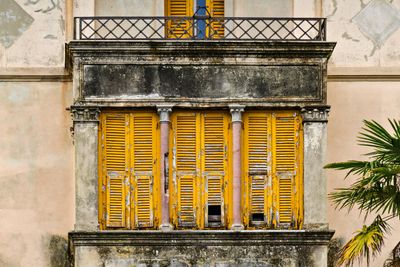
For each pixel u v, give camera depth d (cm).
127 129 3025
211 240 2969
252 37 3167
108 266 2959
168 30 3123
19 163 3103
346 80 3142
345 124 3125
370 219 3088
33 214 3086
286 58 3031
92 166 2994
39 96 3127
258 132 3034
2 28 3150
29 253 3075
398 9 3173
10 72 3125
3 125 3114
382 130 2730
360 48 3156
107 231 2959
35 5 3159
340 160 3109
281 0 3186
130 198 3009
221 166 3023
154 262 2964
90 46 3012
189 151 3027
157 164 3019
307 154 3009
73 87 3014
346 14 3167
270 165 3023
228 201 3016
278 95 3022
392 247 3077
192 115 3034
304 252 2975
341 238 3078
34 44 3144
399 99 3139
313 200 2997
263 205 3017
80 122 3005
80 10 3159
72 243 3016
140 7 3178
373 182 2692
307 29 3156
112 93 3014
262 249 2975
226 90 3020
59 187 3095
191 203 3014
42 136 3112
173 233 2962
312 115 3017
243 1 3186
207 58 3027
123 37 3148
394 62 3153
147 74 3022
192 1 3195
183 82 3020
